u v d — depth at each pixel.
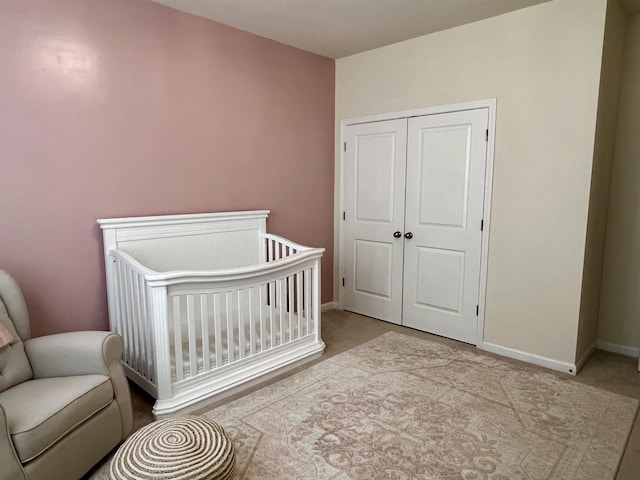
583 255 2.82
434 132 3.50
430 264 3.66
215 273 2.41
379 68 3.82
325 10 2.96
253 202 3.59
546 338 3.03
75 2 2.49
